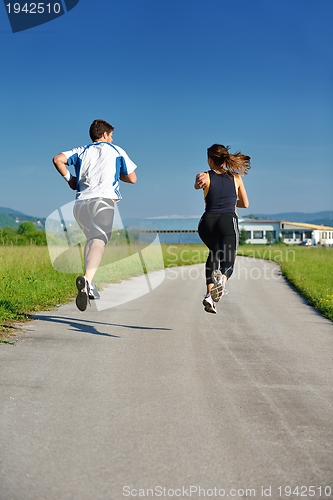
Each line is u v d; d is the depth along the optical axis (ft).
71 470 10.93
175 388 16.80
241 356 21.61
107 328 27.12
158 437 12.77
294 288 54.03
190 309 35.40
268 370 19.40
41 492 10.03
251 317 32.89
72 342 23.22
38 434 12.75
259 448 12.25
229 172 23.09
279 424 13.85
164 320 30.40
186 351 22.18
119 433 12.96
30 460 11.32
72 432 12.94
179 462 11.43
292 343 24.72
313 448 12.33
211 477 10.79
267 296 45.83
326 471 11.16
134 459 11.52
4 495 9.84
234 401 15.67
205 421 13.93
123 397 15.74
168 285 53.42
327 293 45.06
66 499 9.81
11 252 58.03
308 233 418.51
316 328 29.35
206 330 27.58
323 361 21.08
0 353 20.68
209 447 12.25
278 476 10.90
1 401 15.01
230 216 22.86
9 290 37.88
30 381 17.04
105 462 11.34
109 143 20.10
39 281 43.75
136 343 23.52
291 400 15.90
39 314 30.94
